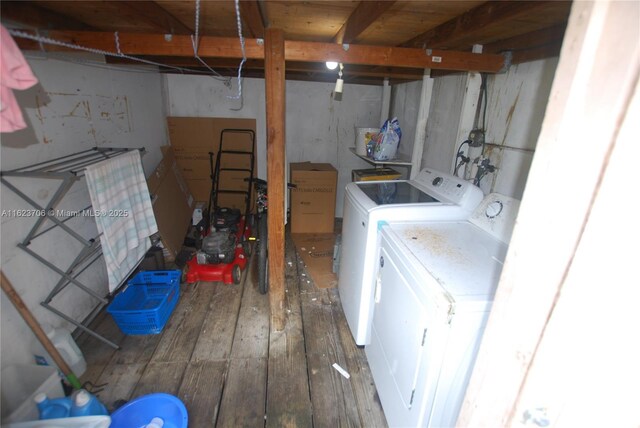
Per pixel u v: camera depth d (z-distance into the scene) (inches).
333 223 147.6
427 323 42.8
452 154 89.4
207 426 59.1
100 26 73.1
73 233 66.2
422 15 57.9
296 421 60.5
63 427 45.6
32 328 54.6
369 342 72.2
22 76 34.2
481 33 61.9
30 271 64.4
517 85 67.1
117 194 78.9
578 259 19.1
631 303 20.7
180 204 132.6
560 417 24.0
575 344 21.5
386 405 58.7
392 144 115.2
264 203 114.6
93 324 83.8
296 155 158.2
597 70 16.4
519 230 21.4
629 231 18.7
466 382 43.9
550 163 18.8
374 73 104.3
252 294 99.3
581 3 16.4
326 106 152.2
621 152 16.9
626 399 24.6
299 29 74.1
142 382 67.4
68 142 78.4
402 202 71.9
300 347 78.3
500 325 23.6
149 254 106.6
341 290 93.7
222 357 74.5
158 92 136.5
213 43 61.3
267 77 62.7
